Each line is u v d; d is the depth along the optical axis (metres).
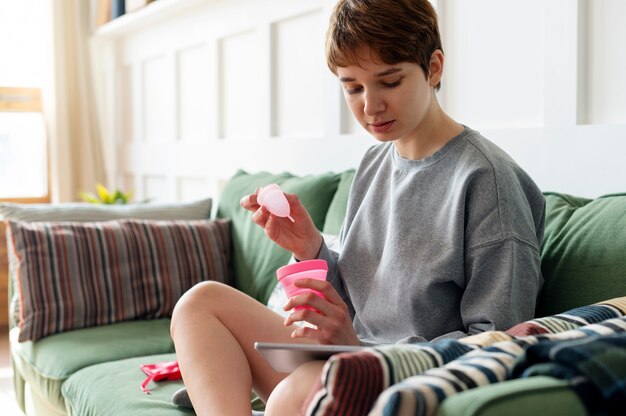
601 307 0.98
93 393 1.56
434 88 1.28
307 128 2.49
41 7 3.83
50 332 2.01
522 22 1.71
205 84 3.09
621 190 1.46
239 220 2.28
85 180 3.84
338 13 1.20
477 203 1.15
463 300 1.14
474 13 1.85
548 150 1.62
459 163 1.21
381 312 1.27
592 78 1.56
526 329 0.90
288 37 2.57
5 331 3.54
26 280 2.03
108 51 3.87
